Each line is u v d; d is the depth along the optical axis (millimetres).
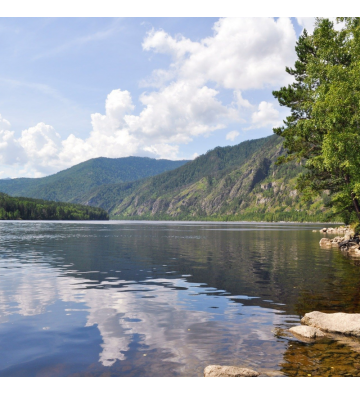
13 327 11562
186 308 14148
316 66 35656
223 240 66625
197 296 16484
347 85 29078
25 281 20422
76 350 9508
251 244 55469
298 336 10617
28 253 37750
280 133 42781
